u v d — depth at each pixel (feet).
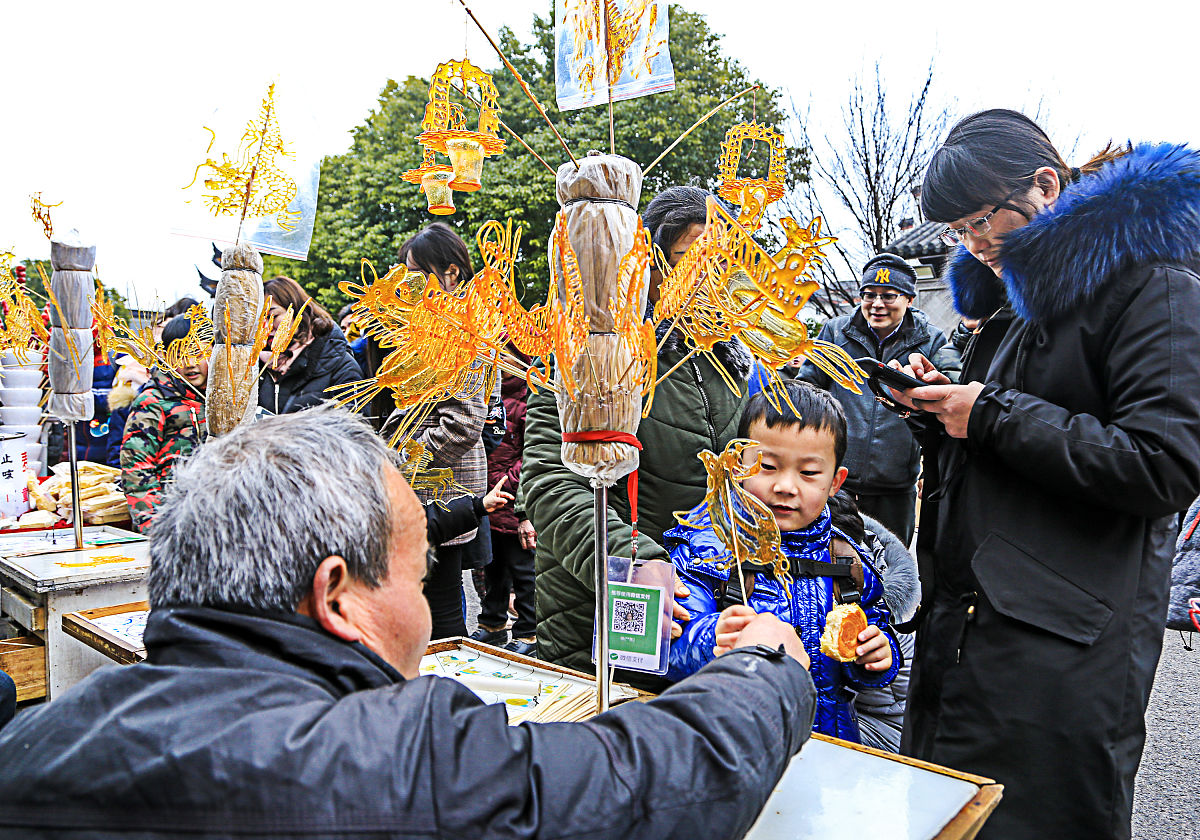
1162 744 9.08
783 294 2.44
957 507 4.47
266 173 4.68
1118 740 3.98
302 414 2.56
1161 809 7.61
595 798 2.00
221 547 2.19
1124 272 3.97
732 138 2.86
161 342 7.95
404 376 3.05
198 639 2.16
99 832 1.87
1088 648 3.99
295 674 2.13
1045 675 3.99
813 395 4.42
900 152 32.09
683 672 3.99
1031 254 4.13
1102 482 3.81
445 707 2.09
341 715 2.01
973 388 4.33
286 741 1.92
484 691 4.17
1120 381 3.92
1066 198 4.08
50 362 7.65
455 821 1.89
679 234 4.77
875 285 10.74
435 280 2.80
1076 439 3.86
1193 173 3.87
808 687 2.52
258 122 4.64
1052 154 4.41
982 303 5.38
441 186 3.28
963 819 2.79
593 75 2.99
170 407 8.63
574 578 4.93
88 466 10.32
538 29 44.24
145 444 8.61
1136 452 3.73
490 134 3.14
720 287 2.67
